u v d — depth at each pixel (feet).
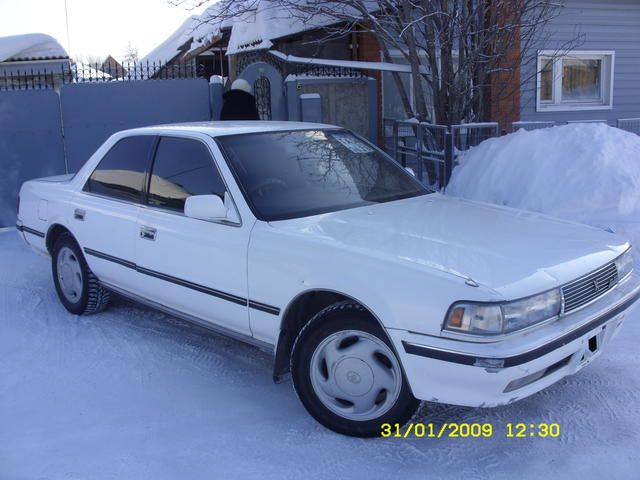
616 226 23.20
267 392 14.49
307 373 12.66
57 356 16.67
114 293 18.63
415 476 11.12
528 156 26.40
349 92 38.34
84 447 12.30
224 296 14.20
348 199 15.20
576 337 11.56
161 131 16.85
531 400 13.67
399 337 11.23
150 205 16.37
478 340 10.65
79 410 13.80
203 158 15.40
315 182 15.25
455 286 10.91
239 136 15.72
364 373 12.14
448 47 31.01
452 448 11.95
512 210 15.65
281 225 13.62
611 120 41.29
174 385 14.93
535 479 10.93
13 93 32.60
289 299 12.80
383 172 16.92
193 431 12.83
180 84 34.99
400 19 31.58
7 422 13.34
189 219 15.05
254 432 12.73
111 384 15.02
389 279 11.46
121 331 18.33
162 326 18.71
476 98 32.78
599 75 41.68
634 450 11.66
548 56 36.60
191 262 14.84
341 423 12.41
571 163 25.29
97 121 34.09
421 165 33.12
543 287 11.28
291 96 37.19
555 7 32.81
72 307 19.69
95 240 17.92
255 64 37.45
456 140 31.27
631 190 24.18
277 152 15.64
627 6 40.68
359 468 11.41
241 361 16.21
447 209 15.14
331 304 13.02
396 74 36.70
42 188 20.74
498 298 10.70
